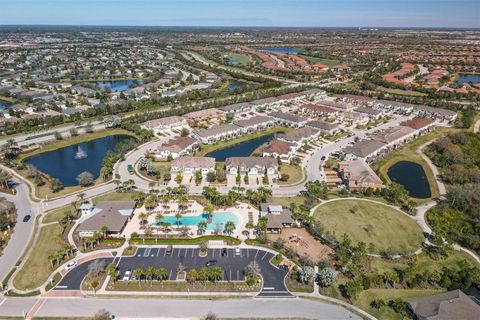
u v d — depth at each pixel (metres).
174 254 115.56
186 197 146.88
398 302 93.31
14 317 91.25
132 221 133.38
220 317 91.94
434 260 114.38
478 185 150.88
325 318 92.06
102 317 89.19
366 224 133.12
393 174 178.38
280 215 132.75
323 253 117.38
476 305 90.56
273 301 97.44
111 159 180.75
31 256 113.50
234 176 171.50
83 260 111.88
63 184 166.12
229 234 126.38
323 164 185.88
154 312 93.25
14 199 149.88
